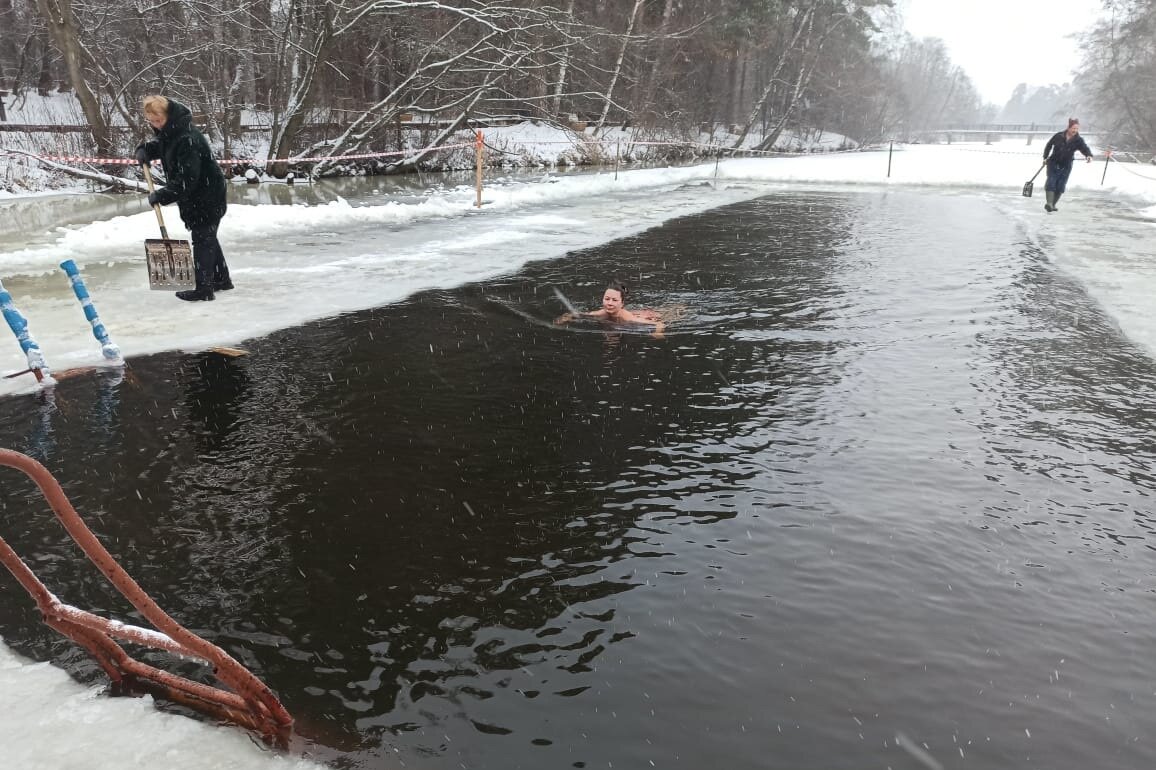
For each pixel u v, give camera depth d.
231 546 3.45
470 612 3.00
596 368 5.91
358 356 6.16
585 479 4.12
